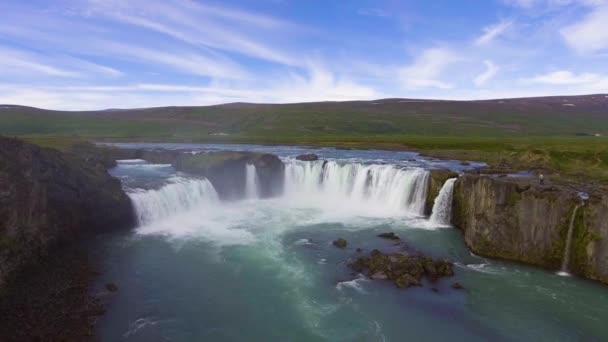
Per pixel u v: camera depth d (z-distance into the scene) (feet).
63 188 113.60
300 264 105.40
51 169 112.68
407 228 135.74
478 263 106.93
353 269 101.71
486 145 302.66
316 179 188.44
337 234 129.39
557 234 103.76
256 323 78.64
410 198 155.84
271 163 186.39
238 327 77.20
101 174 136.36
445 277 97.81
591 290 92.43
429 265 99.71
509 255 109.19
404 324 78.79
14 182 92.27
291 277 97.96
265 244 119.96
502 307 85.05
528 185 110.73
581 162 194.59
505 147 281.74
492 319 80.64
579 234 100.07
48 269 94.68
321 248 116.78
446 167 190.80
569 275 100.42
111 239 120.37
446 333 76.23
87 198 120.06
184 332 75.20
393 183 162.71
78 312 79.25
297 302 86.43
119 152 255.91
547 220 105.09
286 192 192.24
